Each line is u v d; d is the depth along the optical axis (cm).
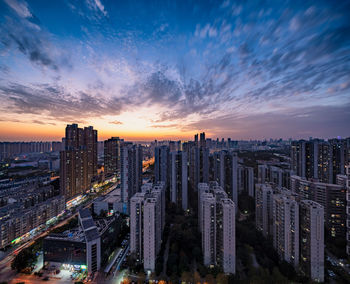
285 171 19475
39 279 9500
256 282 8712
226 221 9669
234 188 18075
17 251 11906
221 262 9969
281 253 10606
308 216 9388
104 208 17362
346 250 11019
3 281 9381
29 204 18238
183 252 10906
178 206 18050
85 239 10375
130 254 10300
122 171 17000
